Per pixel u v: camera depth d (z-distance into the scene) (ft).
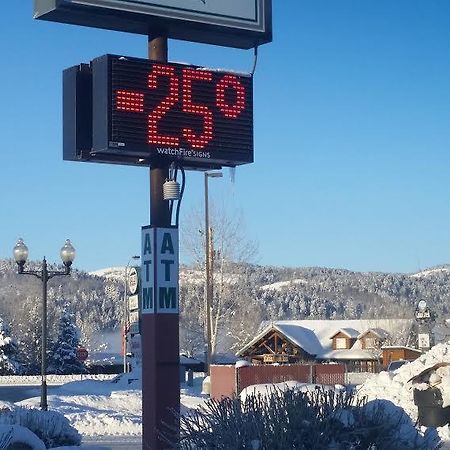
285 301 461.37
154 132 40.06
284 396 30.91
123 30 41.96
